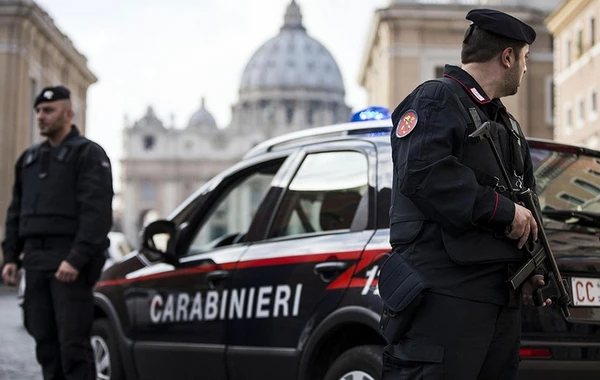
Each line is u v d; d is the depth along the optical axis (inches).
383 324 159.8
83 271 276.2
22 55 2149.4
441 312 152.0
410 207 157.6
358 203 239.1
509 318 157.4
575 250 213.3
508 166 161.5
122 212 6658.5
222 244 307.1
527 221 152.0
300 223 255.6
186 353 278.1
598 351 207.2
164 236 305.7
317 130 269.1
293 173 266.5
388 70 2352.4
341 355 230.5
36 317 279.0
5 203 2098.9
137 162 6604.3
